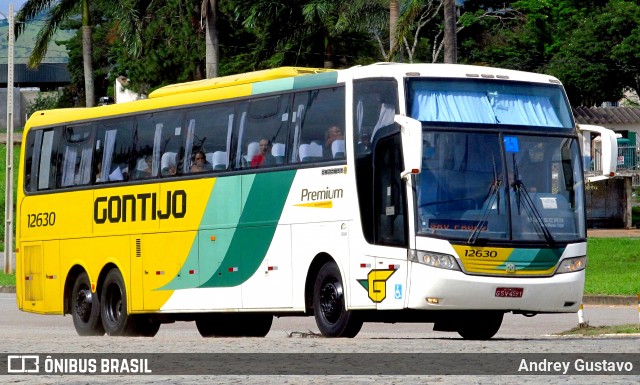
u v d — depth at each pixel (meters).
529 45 116.94
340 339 27.94
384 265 28.17
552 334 35.34
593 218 97.62
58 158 39.06
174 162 34.59
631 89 121.31
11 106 72.62
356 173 28.92
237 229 32.38
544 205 28.59
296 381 17.81
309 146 30.45
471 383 17.38
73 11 80.88
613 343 25.67
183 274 34.06
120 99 112.50
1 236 105.50
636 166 109.50
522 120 29.16
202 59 99.38
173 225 34.44
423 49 111.88
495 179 28.31
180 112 34.75
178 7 100.44
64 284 38.38
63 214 38.53
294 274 30.61
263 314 33.19
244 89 32.81
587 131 29.59
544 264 28.30
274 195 31.31
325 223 29.69
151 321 36.50
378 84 28.88
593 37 110.75
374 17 79.62
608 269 66.00
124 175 36.38
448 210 27.86
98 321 37.19
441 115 28.45
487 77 29.27
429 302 27.48
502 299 27.77
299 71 32.19
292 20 82.94
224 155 33.03
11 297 61.22
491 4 123.31
